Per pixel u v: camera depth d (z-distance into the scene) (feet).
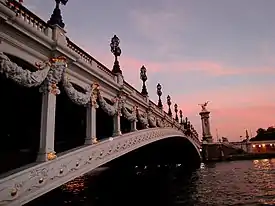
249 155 328.29
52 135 39.73
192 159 253.85
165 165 245.86
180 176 166.71
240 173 163.02
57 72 41.45
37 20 41.04
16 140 58.29
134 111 79.30
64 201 94.02
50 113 39.75
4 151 50.75
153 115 104.17
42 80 38.40
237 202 74.59
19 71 33.37
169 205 76.59
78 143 69.92
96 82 55.52
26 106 51.39
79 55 50.34
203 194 91.97
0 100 48.44
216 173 172.45
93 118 52.85
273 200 75.25
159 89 127.75
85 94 50.16
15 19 33.60
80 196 106.32
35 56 39.11
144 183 142.20
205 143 326.03
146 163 221.87
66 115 64.23
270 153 330.95
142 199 91.97
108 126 83.41
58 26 44.68
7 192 30.73
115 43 76.43
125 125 90.74
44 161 37.42
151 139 90.02
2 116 53.88
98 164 51.78
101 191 120.26
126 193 110.11
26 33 36.01
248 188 100.73
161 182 141.28
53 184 38.29
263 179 127.13
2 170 46.01
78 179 182.09
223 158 321.32
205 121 350.23
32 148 56.54
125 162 189.57
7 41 34.35
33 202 90.17
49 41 40.63
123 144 65.31
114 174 193.26
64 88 43.93
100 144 53.62
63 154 42.16
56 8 47.03
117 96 67.41
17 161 48.88
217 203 74.59
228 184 115.55
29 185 33.99
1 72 31.24
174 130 130.93
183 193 98.17
